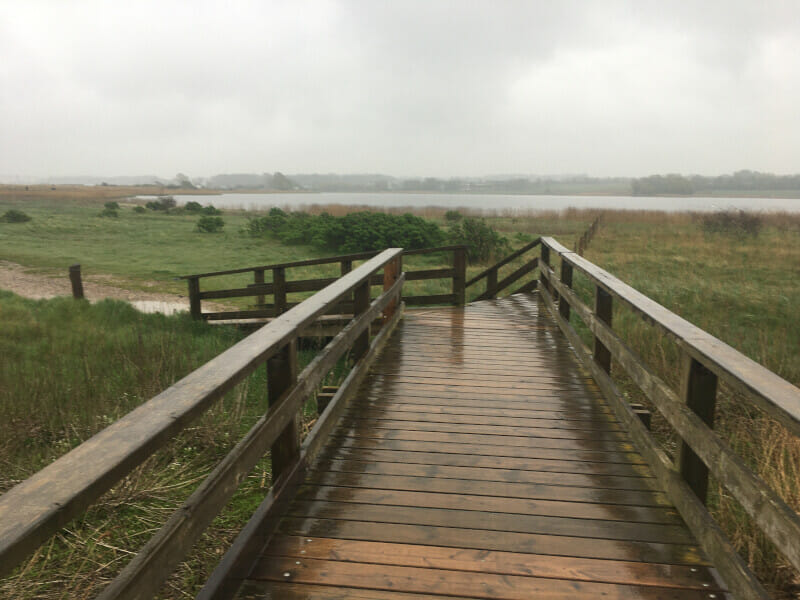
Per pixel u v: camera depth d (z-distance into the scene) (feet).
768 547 9.75
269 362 8.26
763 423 15.78
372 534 7.91
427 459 10.41
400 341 19.84
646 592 6.70
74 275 35.12
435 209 175.32
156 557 4.47
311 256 68.28
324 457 10.43
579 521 8.30
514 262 60.75
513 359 17.56
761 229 81.46
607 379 13.71
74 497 3.37
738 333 26.86
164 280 51.62
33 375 19.80
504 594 6.63
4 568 2.82
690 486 8.45
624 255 57.11
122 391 18.79
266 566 7.13
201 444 15.12
